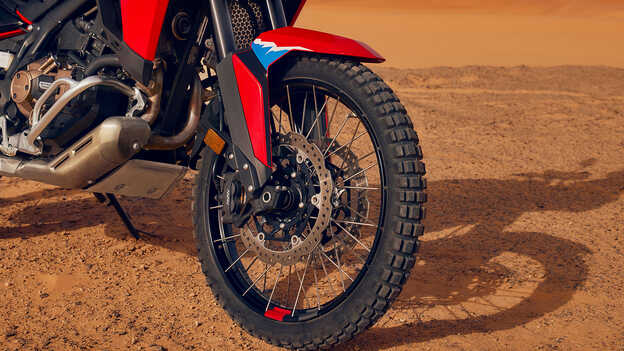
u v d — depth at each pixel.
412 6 57.53
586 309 3.31
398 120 2.51
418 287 3.58
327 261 3.86
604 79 12.63
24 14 3.38
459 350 2.86
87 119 3.14
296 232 2.77
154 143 3.11
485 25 33.62
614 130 8.58
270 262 2.86
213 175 3.07
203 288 3.54
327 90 2.69
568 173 6.36
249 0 3.00
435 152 7.30
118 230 4.39
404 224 2.47
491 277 3.74
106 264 3.82
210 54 3.12
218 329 3.07
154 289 3.51
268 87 2.77
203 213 3.10
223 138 2.96
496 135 8.24
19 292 3.42
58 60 3.26
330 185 2.64
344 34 27.31
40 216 4.63
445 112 9.73
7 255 3.90
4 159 3.34
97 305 3.29
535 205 5.25
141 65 2.92
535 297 3.46
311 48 2.63
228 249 3.11
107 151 2.93
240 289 3.01
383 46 22.03
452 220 4.84
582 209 5.14
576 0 58.97
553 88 11.76
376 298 2.53
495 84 12.15
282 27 2.87
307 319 2.73
